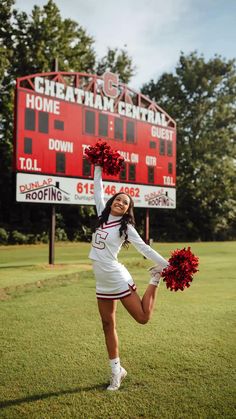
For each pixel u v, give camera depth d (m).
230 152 37.03
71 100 14.28
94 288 8.55
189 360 4.09
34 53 29.27
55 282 9.35
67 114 14.12
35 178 13.23
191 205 35.75
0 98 28.09
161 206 17.73
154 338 4.88
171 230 34.50
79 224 29.95
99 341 4.77
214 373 3.74
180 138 36.72
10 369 3.85
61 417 2.93
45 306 6.73
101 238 3.36
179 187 35.78
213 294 8.00
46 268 12.59
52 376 3.68
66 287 8.68
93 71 35.31
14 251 21.05
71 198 14.19
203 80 37.06
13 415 2.96
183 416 2.94
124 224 3.36
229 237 36.31
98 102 15.17
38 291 8.16
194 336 4.98
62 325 5.52
